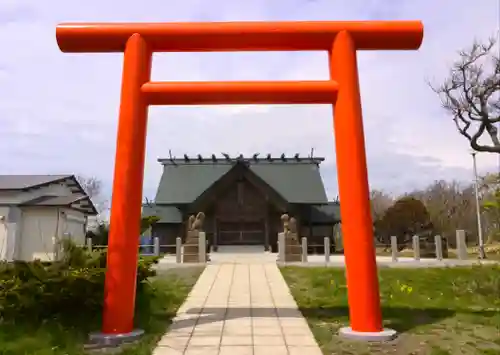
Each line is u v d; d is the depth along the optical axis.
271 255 21.28
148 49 7.34
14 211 20.06
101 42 7.25
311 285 11.23
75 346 5.88
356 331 6.46
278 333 6.71
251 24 7.23
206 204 25.03
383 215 30.75
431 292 10.36
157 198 26.50
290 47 7.42
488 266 12.74
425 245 21.30
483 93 17.58
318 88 7.12
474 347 5.92
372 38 7.20
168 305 8.73
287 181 27.44
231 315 7.99
